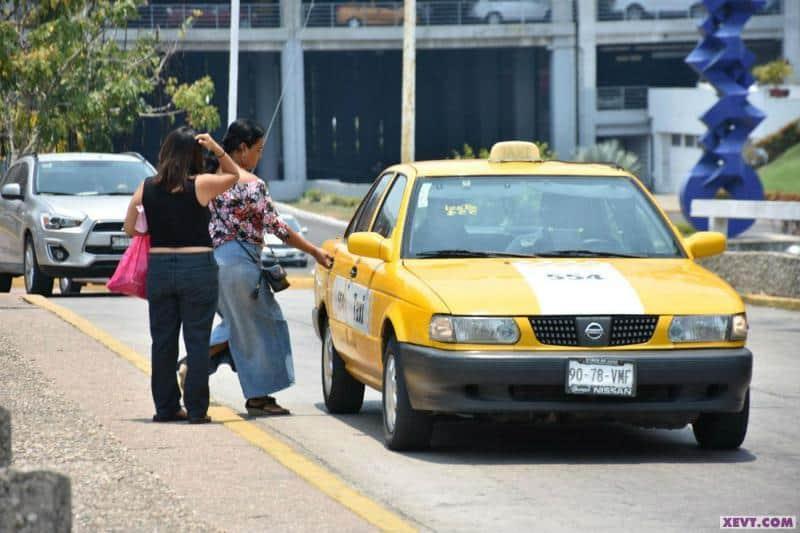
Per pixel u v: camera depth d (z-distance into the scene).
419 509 17.42
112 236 47.59
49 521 11.09
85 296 49.88
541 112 171.38
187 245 22.12
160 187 22.03
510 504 17.70
